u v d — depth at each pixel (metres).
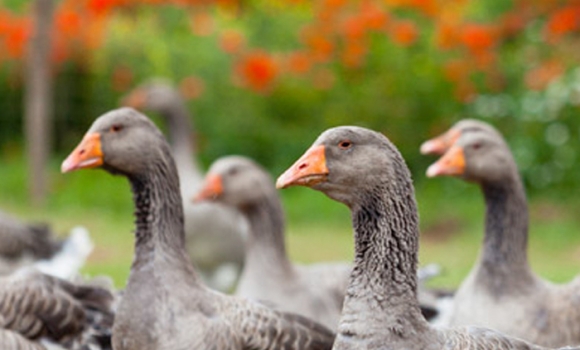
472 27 18.22
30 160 18.83
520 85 18.80
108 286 9.66
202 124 19.47
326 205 18.23
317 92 19.17
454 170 8.91
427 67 18.69
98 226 17.17
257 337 7.32
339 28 18.53
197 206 13.34
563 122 18.30
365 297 6.16
